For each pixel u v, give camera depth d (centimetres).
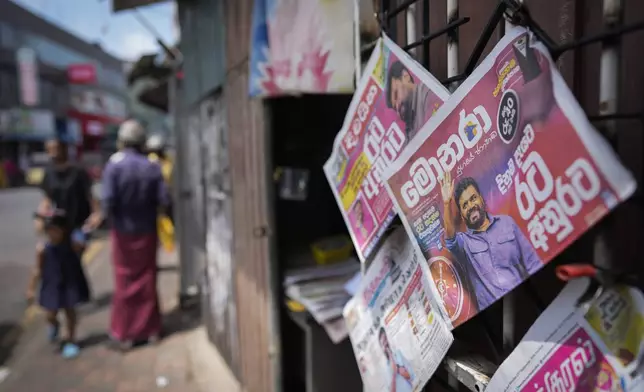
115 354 377
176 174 458
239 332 288
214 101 321
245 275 266
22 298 535
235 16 247
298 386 248
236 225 279
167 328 427
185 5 376
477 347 115
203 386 314
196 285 471
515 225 80
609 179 64
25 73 2272
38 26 2650
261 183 226
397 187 109
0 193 1873
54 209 401
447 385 116
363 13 141
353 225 133
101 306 498
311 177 259
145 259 385
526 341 83
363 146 127
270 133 217
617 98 73
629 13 77
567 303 77
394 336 118
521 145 77
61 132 2627
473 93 87
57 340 401
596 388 72
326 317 182
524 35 77
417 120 104
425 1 112
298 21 170
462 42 116
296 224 261
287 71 179
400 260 122
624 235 77
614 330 70
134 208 376
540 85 74
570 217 70
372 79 123
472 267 90
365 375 131
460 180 91
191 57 373
